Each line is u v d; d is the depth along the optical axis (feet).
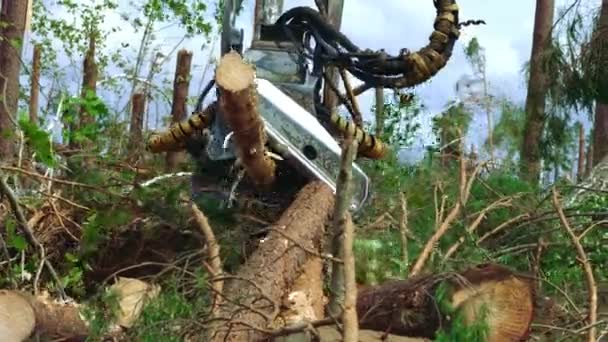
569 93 51.26
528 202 26.81
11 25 36.11
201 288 15.14
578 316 18.34
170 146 24.02
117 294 15.37
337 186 16.71
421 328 16.15
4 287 20.52
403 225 23.97
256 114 19.45
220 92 18.74
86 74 51.72
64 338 16.26
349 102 25.72
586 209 26.30
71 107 29.68
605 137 63.00
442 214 25.02
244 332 14.76
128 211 22.91
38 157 26.25
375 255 22.13
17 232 23.04
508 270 15.69
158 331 14.24
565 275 21.43
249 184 23.03
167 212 22.90
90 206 24.03
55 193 25.26
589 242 23.43
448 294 15.39
